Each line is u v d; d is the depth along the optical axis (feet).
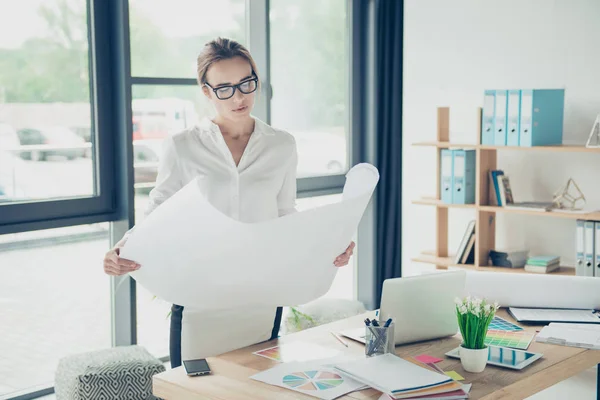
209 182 8.52
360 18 17.12
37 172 12.51
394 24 17.07
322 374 7.28
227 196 8.58
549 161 14.85
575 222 14.57
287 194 9.13
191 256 7.46
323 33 16.80
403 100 16.90
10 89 12.10
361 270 17.75
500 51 15.34
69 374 11.46
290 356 7.90
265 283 7.93
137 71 13.62
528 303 9.99
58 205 12.60
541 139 13.96
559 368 7.73
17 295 12.74
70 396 11.32
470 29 15.71
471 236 14.98
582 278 9.93
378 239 17.44
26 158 12.37
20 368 12.97
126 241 7.58
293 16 16.19
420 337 8.48
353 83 17.21
